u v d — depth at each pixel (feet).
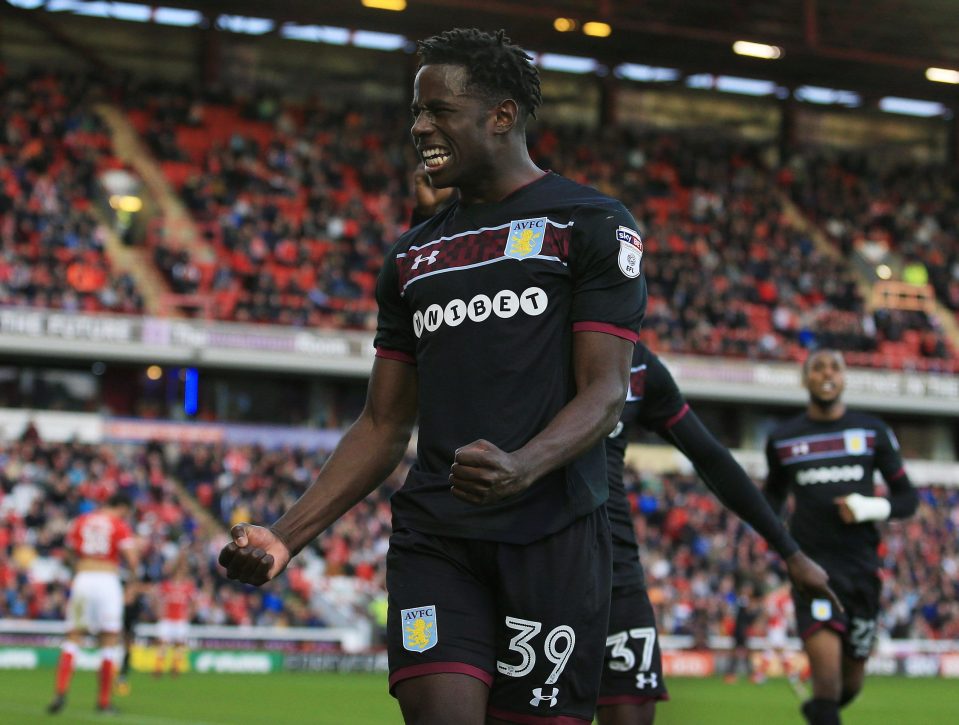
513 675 25.86
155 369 256.32
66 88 288.30
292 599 205.36
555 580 25.81
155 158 286.05
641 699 42.42
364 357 248.93
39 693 123.95
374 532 221.46
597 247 26.40
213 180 285.02
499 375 26.21
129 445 242.99
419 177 38.91
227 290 256.32
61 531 197.47
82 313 230.89
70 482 212.64
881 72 334.85
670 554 236.63
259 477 236.43
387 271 28.58
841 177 351.25
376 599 203.10
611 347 26.18
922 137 366.43
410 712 25.70
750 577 212.64
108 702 104.88
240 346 241.14
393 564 26.61
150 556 193.57
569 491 26.22
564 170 318.45
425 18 296.30
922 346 304.30
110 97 295.07
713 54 323.57
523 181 27.45
